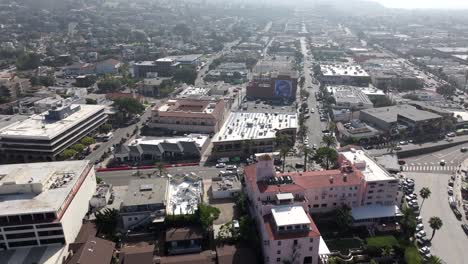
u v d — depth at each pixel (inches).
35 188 6771.7
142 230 7076.8
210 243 6806.1
